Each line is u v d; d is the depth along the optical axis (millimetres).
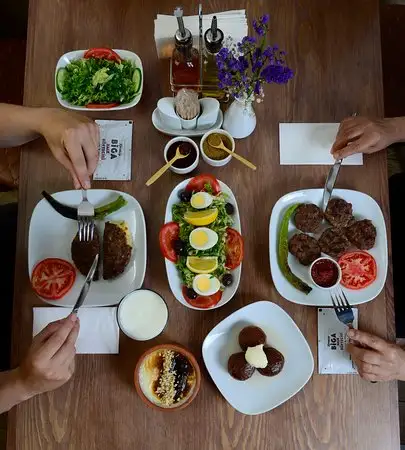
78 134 1238
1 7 1780
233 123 1313
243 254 1333
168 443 1257
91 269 1259
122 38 1432
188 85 1342
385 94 1833
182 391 1248
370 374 1230
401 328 1528
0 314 1520
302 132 1385
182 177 1371
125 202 1323
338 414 1271
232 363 1237
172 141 1327
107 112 1395
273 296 1318
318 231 1348
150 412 1265
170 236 1299
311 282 1299
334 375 1285
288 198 1331
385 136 1337
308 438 1263
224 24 1335
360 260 1309
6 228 1580
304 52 1421
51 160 1379
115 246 1299
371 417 1271
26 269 1325
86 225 1308
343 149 1317
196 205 1275
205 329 1299
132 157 1378
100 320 1288
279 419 1268
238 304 1314
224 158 1342
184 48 1271
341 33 1430
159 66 1417
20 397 1210
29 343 1294
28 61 1422
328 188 1325
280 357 1238
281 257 1297
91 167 1282
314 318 1305
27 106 1396
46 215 1337
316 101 1401
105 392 1272
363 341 1230
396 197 1604
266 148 1380
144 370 1260
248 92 1188
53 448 1253
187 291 1274
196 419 1264
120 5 1441
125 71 1374
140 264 1301
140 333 1255
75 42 1432
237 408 1223
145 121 1392
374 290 1287
